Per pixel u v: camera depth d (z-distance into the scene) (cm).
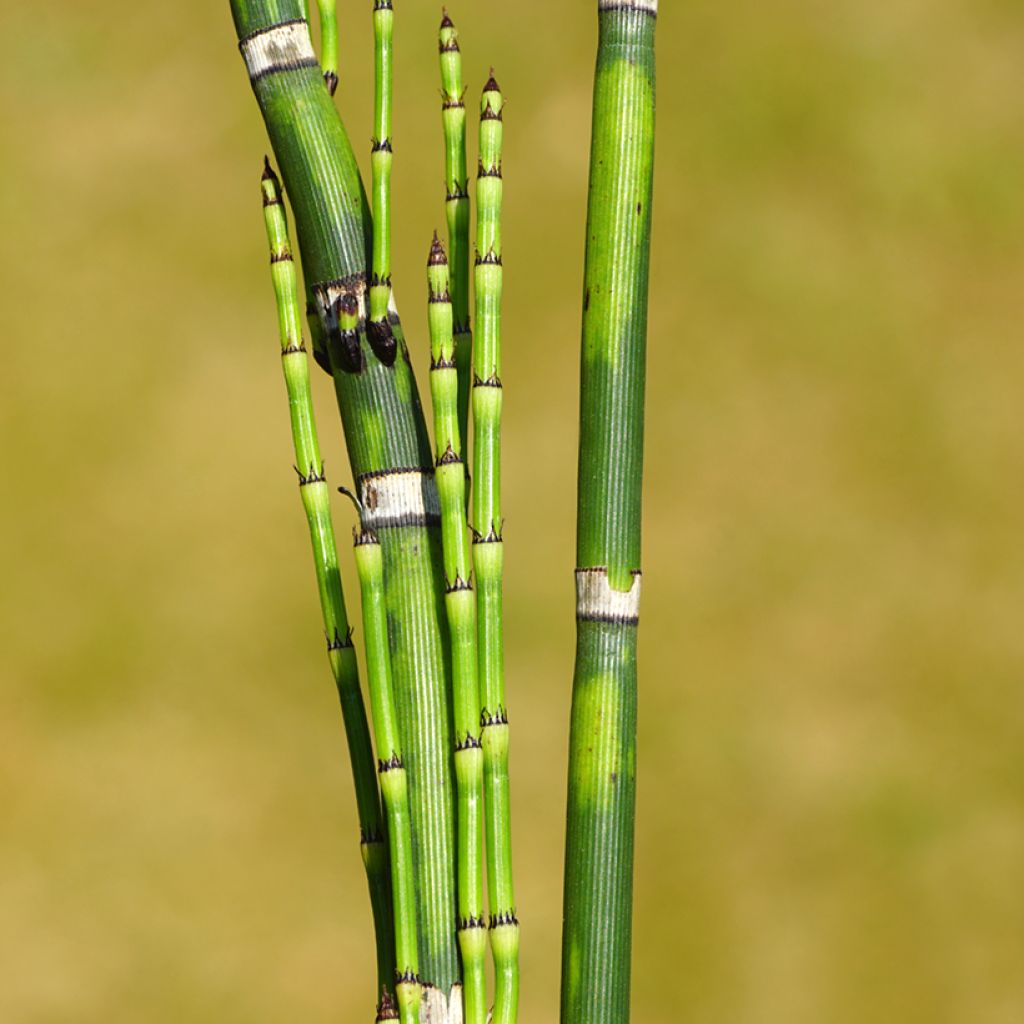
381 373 66
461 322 67
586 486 66
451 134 67
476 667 65
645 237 66
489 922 65
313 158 66
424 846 65
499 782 65
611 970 66
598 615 66
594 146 66
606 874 66
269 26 66
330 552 66
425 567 66
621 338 66
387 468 66
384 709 65
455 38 67
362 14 177
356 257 66
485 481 65
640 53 66
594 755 66
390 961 66
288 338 66
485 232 66
